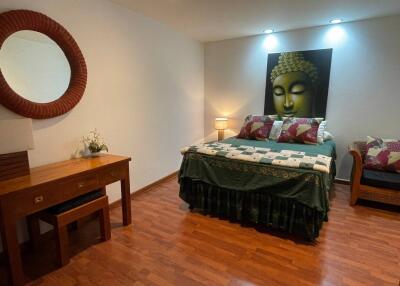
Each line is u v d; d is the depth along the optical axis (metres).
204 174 2.64
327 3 2.67
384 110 3.28
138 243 2.17
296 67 3.72
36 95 2.07
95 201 2.08
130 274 1.78
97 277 1.76
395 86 3.17
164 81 3.60
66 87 2.30
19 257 1.61
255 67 4.10
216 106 4.61
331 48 3.47
